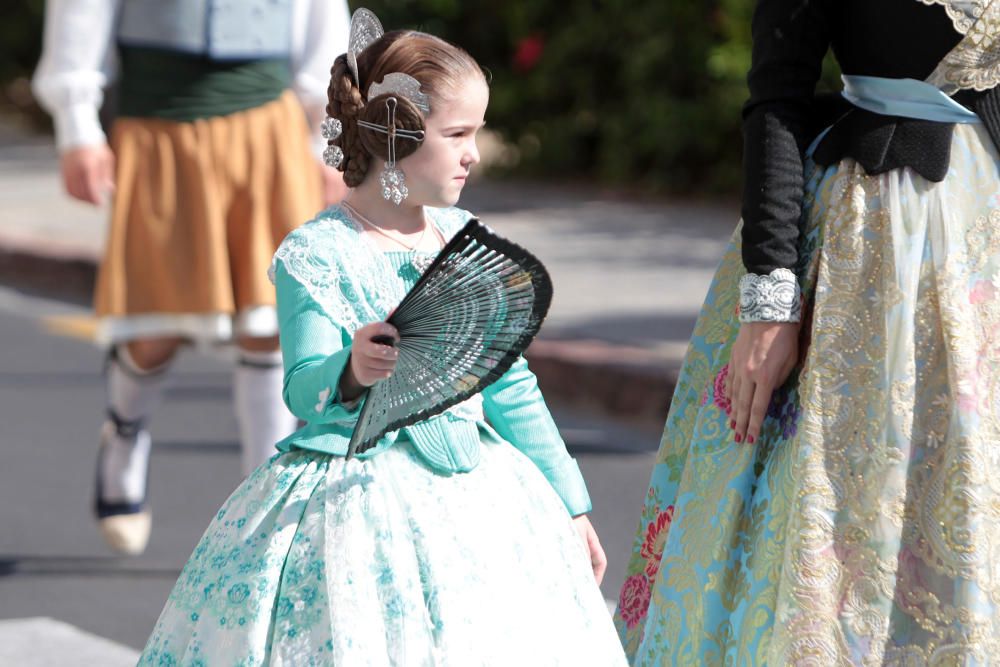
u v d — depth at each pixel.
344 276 5.90
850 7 6.42
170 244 10.64
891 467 6.13
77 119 10.73
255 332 10.57
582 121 32.22
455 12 33.47
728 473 6.51
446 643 5.57
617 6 30.80
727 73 28.25
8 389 17.55
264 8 10.66
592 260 22.97
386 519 5.72
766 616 6.29
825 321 6.27
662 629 6.68
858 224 6.28
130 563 11.66
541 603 5.83
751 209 6.41
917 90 6.31
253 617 5.62
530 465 6.26
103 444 11.47
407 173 5.96
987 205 6.28
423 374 5.60
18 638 9.95
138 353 11.05
